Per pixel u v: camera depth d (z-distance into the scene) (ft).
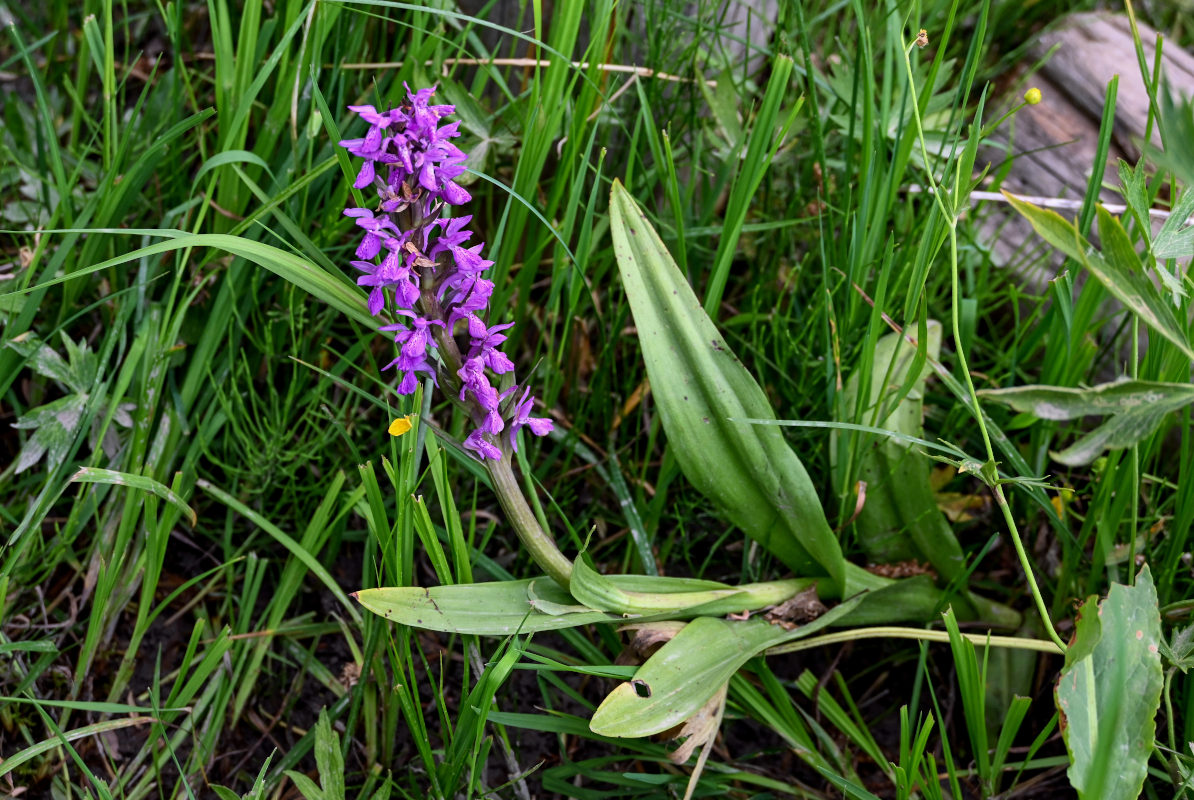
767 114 1.39
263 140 1.50
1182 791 1.25
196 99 1.68
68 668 1.40
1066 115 1.83
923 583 1.42
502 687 1.44
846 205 1.51
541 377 1.59
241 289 1.49
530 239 1.57
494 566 1.42
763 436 1.33
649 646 1.32
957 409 1.51
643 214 1.32
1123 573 1.45
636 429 1.60
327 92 1.52
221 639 1.32
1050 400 1.12
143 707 1.30
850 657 1.49
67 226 1.46
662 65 1.63
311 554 1.41
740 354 1.62
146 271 1.48
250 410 1.53
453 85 1.49
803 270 1.63
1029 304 1.70
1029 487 1.37
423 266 1.12
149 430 1.43
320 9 1.47
